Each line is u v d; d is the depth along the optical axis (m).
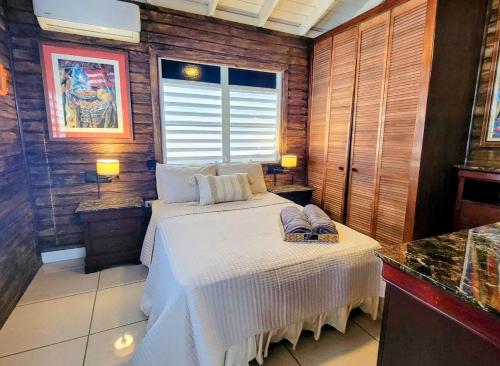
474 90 2.49
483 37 2.42
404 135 2.50
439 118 2.33
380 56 2.70
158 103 2.99
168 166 2.89
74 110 2.66
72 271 2.56
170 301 1.34
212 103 3.30
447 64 2.27
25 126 2.51
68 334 1.75
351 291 1.70
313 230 1.81
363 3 3.09
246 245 1.71
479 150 2.48
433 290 0.79
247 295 1.40
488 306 0.65
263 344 1.56
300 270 1.54
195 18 3.02
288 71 3.62
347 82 3.13
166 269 1.61
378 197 2.83
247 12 3.19
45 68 2.52
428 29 2.18
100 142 2.80
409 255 0.94
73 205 2.79
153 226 2.37
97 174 2.77
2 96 2.12
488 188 2.52
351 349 1.66
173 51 2.97
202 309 1.28
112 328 1.81
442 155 2.43
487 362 0.70
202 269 1.41
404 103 2.48
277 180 3.81
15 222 2.17
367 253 1.75
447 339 0.79
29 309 1.99
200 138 3.29
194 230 1.97
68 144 2.70
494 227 1.24
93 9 2.34
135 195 3.02
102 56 2.69
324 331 1.81
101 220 2.53
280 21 3.40
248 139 3.58
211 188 2.69
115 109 2.81
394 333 0.97
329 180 3.51
